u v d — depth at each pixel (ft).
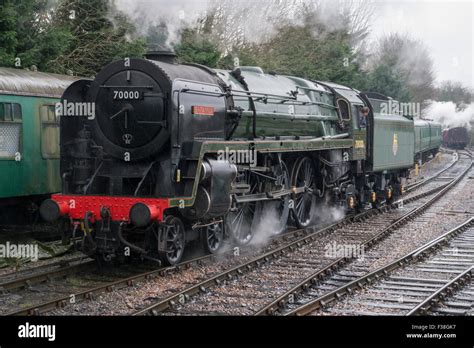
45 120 38.73
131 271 31.19
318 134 46.50
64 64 54.49
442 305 26.05
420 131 112.98
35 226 41.27
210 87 33.58
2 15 44.21
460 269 33.17
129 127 30.55
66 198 30.55
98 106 31.27
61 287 28.02
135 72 30.68
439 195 70.03
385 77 99.19
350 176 53.67
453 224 49.85
